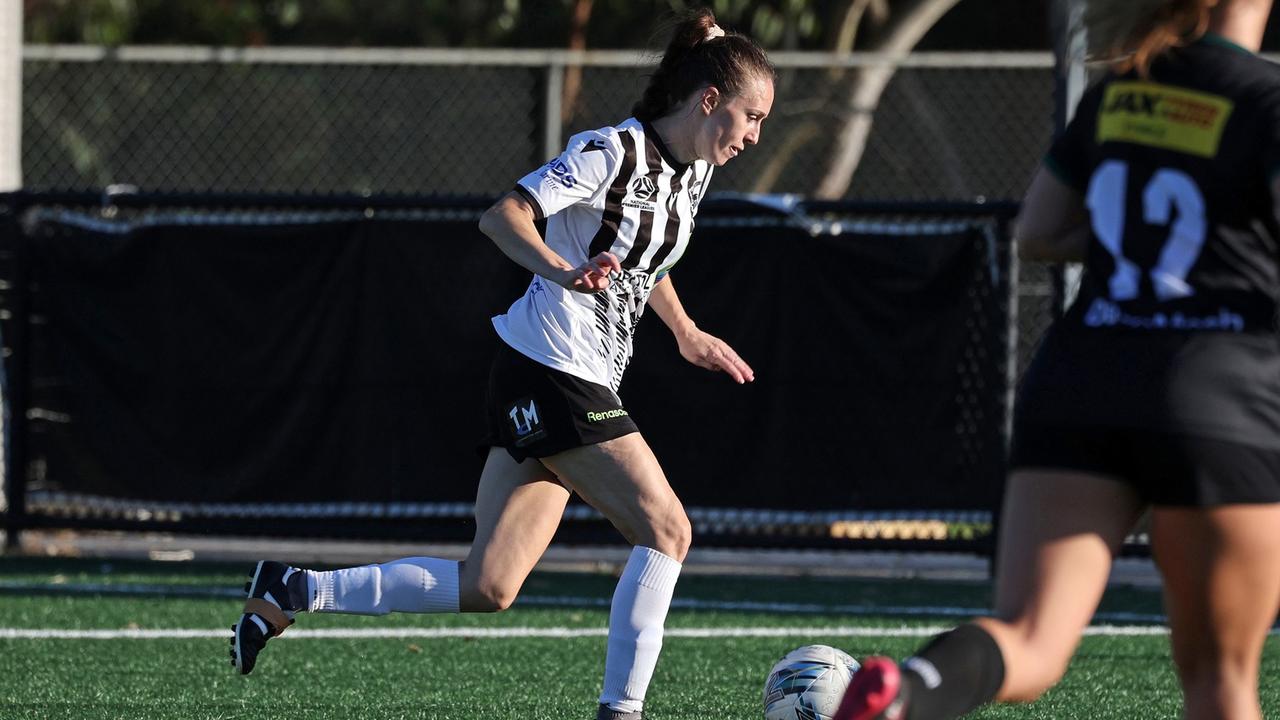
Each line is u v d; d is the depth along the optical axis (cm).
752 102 1401
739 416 2838
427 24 6034
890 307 2812
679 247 1441
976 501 2802
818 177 4656
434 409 2922
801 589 2784
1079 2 1168
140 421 2997
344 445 2944
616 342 1427
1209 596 930
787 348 2831
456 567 1430
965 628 907
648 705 1766
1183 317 914
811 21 5159
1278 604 963
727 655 2103
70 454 3025
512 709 1738
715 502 2850
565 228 1413
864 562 3008
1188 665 967
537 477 1439
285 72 4431
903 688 848
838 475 2830
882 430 2820
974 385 2797
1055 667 916
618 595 1408
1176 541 932
